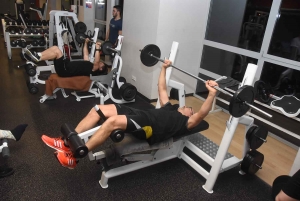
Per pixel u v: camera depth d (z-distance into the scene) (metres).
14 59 4.72
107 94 3.15
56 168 1.90
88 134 1.66
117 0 4.35
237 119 1.67
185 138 2.02
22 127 1.95
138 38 3.40
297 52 2.54
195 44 3.45
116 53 3.09
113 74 3.10
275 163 2.28
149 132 1.66
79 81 3.08
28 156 2.00
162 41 3.14
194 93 3.76
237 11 3.03
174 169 2.04
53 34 4.38
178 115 1.82
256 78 2.90
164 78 2.21
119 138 1.53
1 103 2.88
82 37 3.75
